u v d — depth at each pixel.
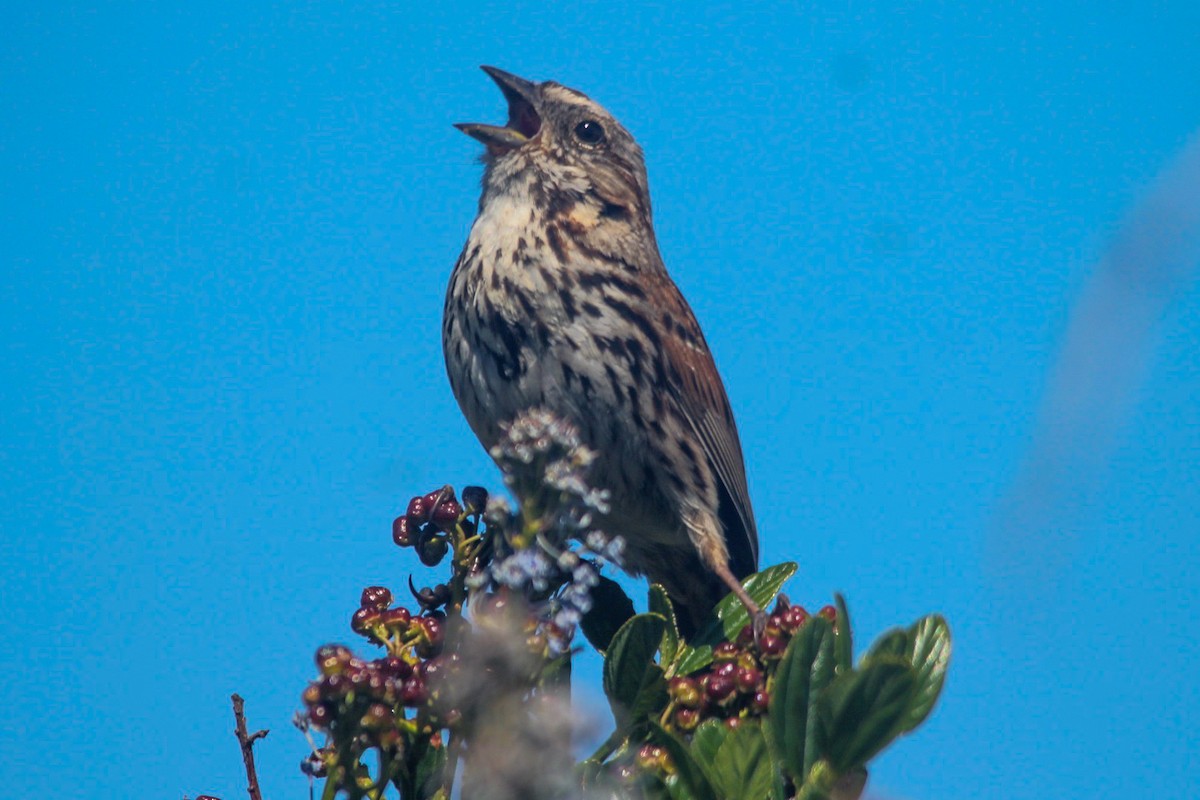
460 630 6.24
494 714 5.61
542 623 6.02
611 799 6.16
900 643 6.12
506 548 6.57
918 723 6.44
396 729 5.95
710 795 6.27
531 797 5.46
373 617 6.34
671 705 6.67
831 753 6.08
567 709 5.58
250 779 6.01
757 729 6.29
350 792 5.97
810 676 6.21
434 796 5.91
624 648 6.66
